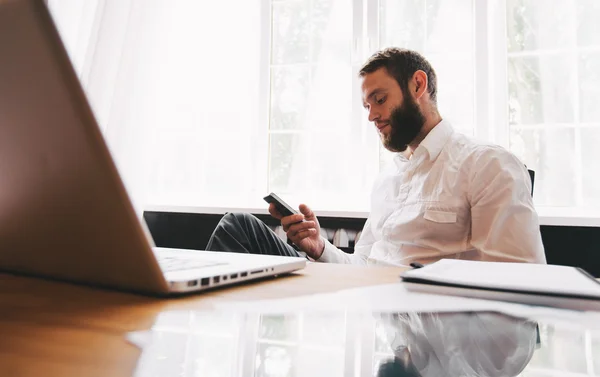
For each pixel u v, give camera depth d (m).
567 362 0.23
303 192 1.94
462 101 1.75
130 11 1.93
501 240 1.08
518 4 1.69
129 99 1.91
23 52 0.24
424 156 1.33
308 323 0.30
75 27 2.10
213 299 0.38
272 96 1.99
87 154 0.27
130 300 0.36
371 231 1.52
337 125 1.91
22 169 0.30
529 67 1.67
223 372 0.20
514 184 1.11
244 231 1.24
